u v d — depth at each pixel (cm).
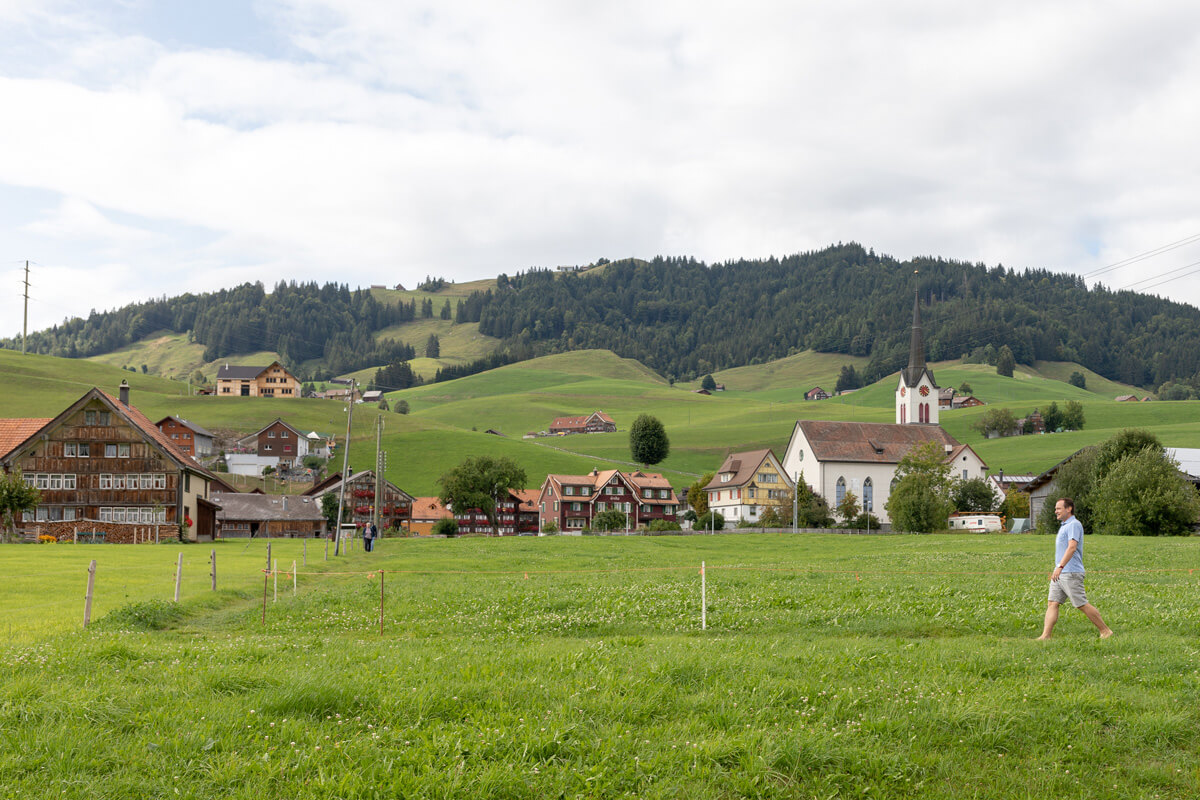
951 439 14600
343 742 938
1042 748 1002
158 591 2825
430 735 973
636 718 1055
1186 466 8512
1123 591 2555
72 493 8569
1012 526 11088
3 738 915
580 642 1723
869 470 13950
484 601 2509
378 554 5769
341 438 19725
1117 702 1136
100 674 1223
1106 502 7375
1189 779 922
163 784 833
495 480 14488
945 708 1087
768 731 996
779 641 1650
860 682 1225
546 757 933
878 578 3133
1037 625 1875
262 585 3253
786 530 12112
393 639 1800
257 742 933
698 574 3497
